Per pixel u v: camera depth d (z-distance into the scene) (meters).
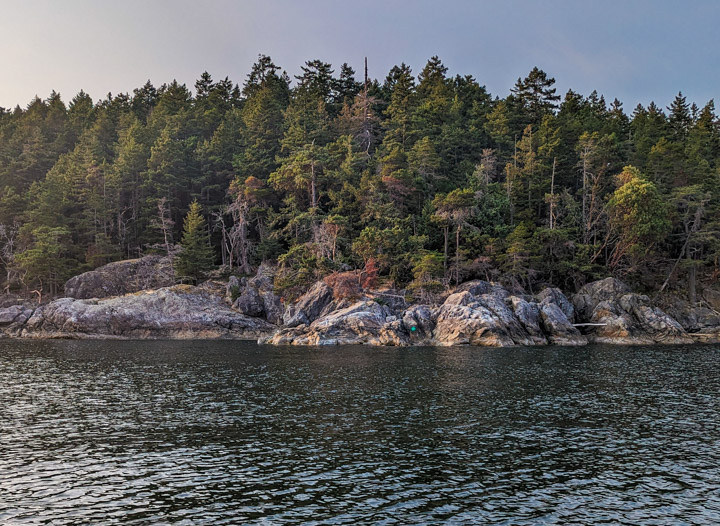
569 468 21.27
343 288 77.81
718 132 132.38
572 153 108.12
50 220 95.88
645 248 83.50
